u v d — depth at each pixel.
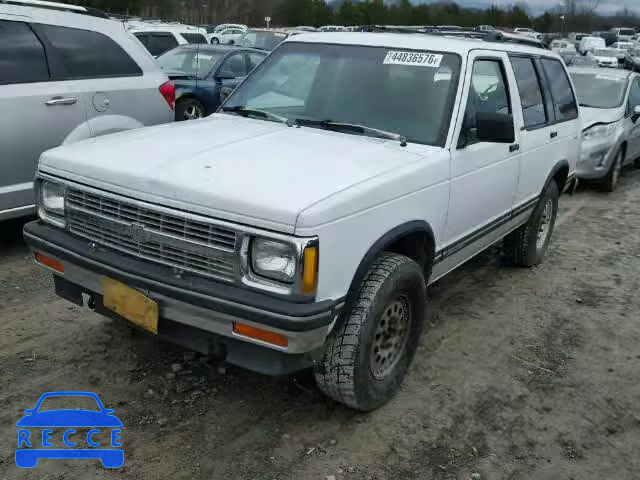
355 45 4.58
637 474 3.35
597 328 5.00
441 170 3.84
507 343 4.65
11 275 5.23
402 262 3.50
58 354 4.02
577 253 6.85
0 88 5.33
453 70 4.21
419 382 4.03
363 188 3.19
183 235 3.06
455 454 3.38
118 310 3.33
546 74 5.77
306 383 3.88
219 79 11.03
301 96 4.46
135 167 3.27
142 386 3.75
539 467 3.35
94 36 6.17
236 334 3.01
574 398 3.99
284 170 3.26
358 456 3.30
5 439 3.24
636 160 12.55
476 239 4.65
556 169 5.94
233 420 3.51
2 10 5.52
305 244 2.83
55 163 3.54
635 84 11.21
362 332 3.28
